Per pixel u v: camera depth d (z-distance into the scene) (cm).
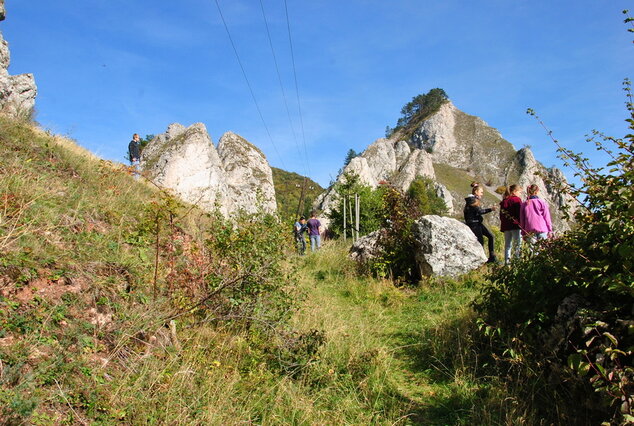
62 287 419
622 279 324
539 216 742
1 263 393
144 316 429
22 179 590
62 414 294
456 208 10194
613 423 290
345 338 560
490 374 455
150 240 594
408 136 15862
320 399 414
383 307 768
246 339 488
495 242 1313
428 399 426
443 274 839
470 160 13888
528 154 13025
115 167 910
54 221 532
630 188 325
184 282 509
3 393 275
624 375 290
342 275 1016
